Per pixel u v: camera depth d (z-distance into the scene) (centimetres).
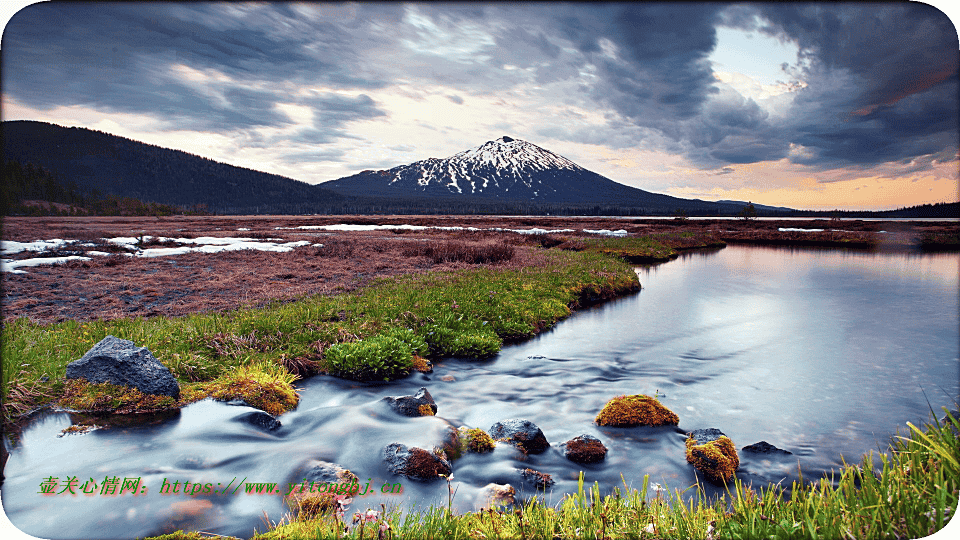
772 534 335
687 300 1939
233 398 740
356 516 359
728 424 766
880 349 1228
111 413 684
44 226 5566
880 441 698
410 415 715
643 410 760
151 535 409
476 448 622
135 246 3344
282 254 2997
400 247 3416
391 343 994
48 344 866
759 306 1795
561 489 548
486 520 392
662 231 6406
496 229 6238
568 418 787
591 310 1738
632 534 354
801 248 4659
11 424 634
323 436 636
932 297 1977
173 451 573
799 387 945
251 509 453
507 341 1306
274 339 1034
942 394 900
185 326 1044
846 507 351
